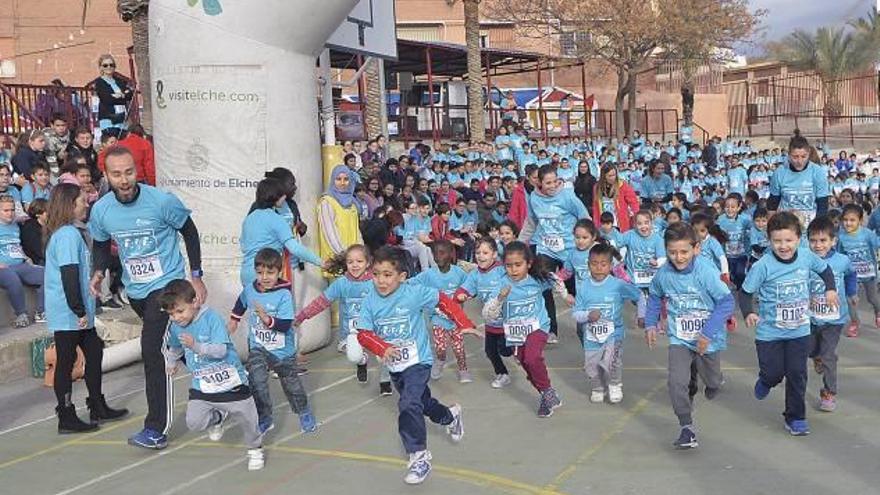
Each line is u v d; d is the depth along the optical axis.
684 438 6.08
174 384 8.62
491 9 35.72
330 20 9.27
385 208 13.47
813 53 46.34
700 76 43.75
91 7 30.38
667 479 5.54
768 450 6.02
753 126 42.59
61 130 13.10
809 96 44.12
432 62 29.75
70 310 7.04
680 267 6.15
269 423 6.77
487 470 5.86
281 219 8.05
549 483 5.57
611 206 10.84
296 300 9.41
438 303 5.89
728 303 6.06
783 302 6.27
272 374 8.87
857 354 8.89
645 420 6.87
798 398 6.29
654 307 6.45
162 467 6.22
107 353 9.26
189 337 5.82
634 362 8.95
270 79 9.10
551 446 6.32
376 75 23.03
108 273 10.59
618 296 7.24
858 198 19.53
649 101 41.69
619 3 32.84
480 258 7.72
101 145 12.90
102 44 30.52
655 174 17.00
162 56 9.05
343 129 23.45
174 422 7.35
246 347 8.96
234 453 6.47
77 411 7.92
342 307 8.70
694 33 33.22
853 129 40.31
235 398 5.98
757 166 29.47
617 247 10.20
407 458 6.21
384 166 17.06
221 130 8.98
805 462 5.74
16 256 9.85
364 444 6.57
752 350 9.23
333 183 9.92
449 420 6.20
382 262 5.68
